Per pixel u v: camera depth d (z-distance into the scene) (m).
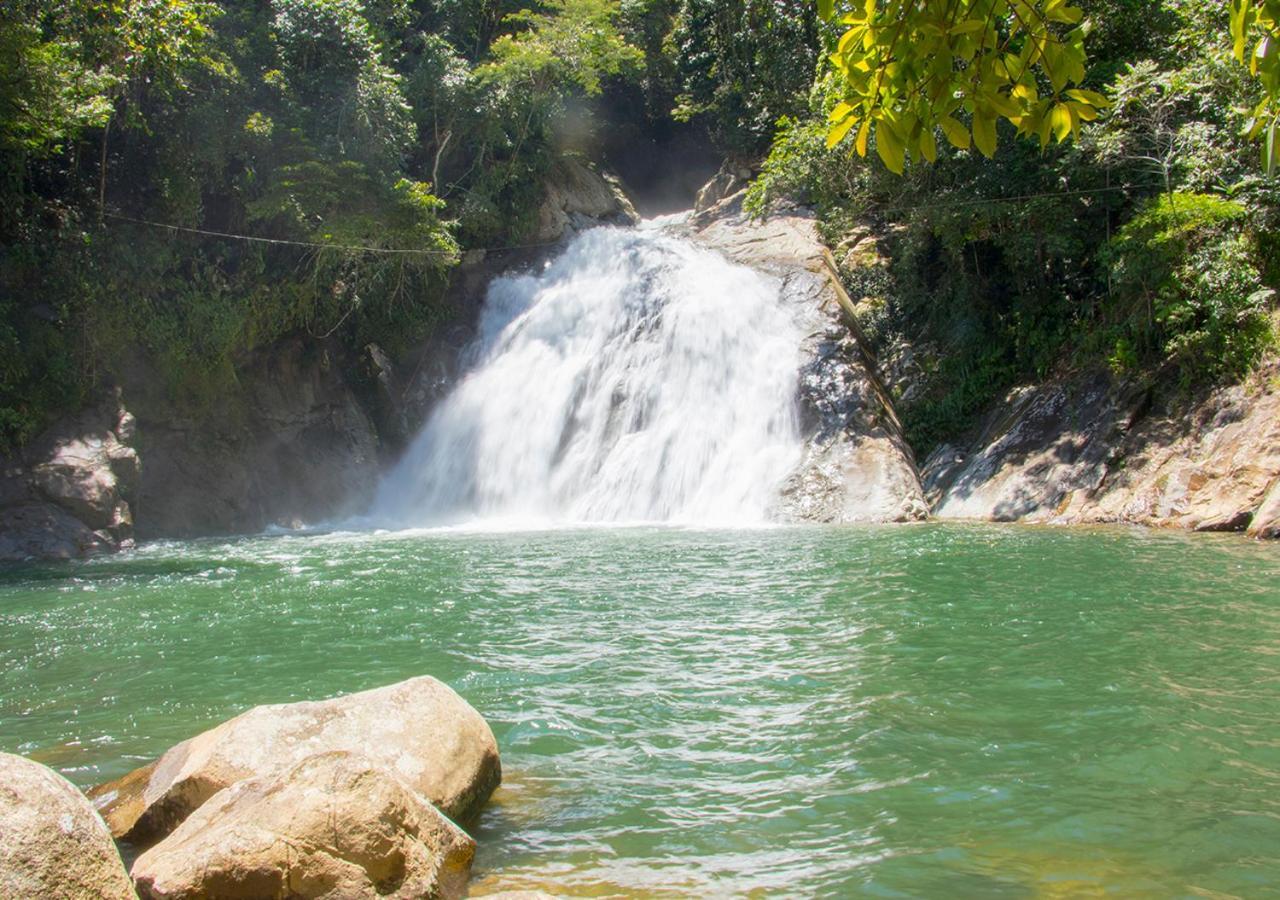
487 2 39.28
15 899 3.48
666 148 45.47
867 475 21.97
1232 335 19.28
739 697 8.17
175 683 9.08
